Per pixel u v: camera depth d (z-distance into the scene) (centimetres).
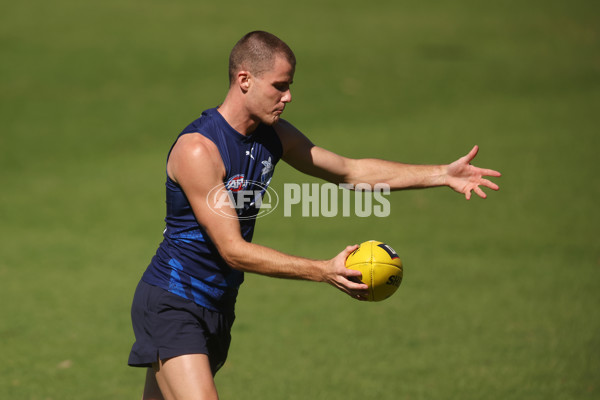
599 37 10600
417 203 4488
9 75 7588
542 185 4803
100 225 4062
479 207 4378
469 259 3481
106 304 2900
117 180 4991
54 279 3188
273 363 2358
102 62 8194
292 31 10031
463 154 5609
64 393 2122
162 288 1468
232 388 2169
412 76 8344
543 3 12825
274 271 1339
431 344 2514
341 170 1622
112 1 11031
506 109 7194
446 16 11644
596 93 7806
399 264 1450
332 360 2380
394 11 11812
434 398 2088
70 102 6944
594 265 3369
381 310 2862
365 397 2095
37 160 5447
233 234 1360
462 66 8831
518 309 2842
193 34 9519
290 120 6712
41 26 9469
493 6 12519
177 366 1419
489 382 2197
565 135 6169
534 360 2364
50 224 4062
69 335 2581
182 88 7512
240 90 1415
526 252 3569
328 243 3725
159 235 3906
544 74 8612
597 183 4825
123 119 6538
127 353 2441
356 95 7588
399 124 6625
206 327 1489
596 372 2270
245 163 1446
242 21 10381
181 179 1386
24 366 2309
